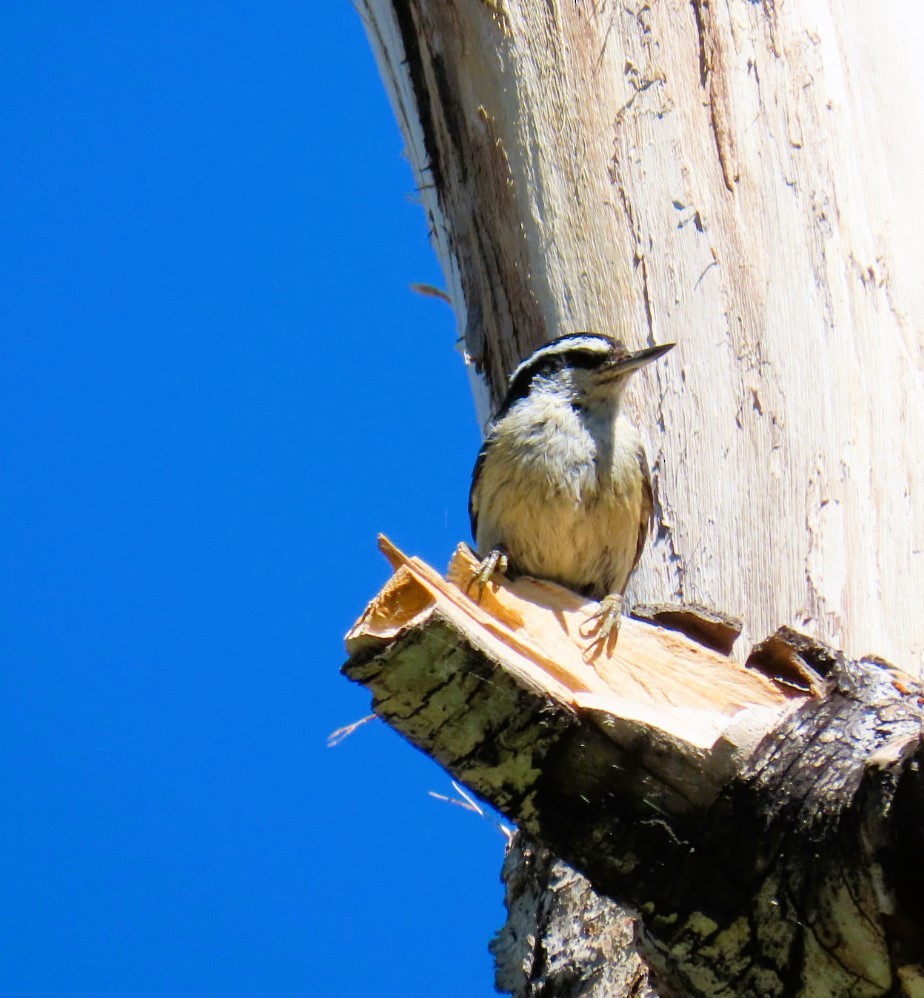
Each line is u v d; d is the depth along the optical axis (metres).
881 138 11.41
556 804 6.76
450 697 6.66
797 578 9.49
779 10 11.34
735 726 6.71
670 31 11.20
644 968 8.01
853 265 10.64
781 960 6.52
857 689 6.96
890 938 6.27
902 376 10.41
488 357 11.63
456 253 11.77
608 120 11.03
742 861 6.56
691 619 8.39
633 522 10.66
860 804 6.27
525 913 9.12
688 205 10.68
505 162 11.28
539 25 11.38
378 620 6.79
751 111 10.99
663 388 10.32
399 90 12.31
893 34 11.88
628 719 6.62
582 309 10.73
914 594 9.67
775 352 10.18
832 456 9.85
